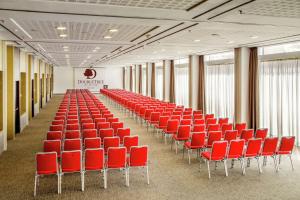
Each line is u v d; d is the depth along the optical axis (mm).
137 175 7062
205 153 7156
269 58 11297
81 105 16469
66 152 5891
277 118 11148
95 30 8477
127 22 6883
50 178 6844
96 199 5691
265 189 6176
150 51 15352
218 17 6211
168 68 22734
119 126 9891
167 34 9078
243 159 7121
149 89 27969
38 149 9875
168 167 7699
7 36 9188
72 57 20250
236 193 5965
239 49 12406
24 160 8492
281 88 10930
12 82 11312
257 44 11234
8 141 11156
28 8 5445
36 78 19266
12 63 11289
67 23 7371
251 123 12203
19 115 12797
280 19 6387
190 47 12938
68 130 8469
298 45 10227
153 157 8672
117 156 6242
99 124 9578
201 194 5918
